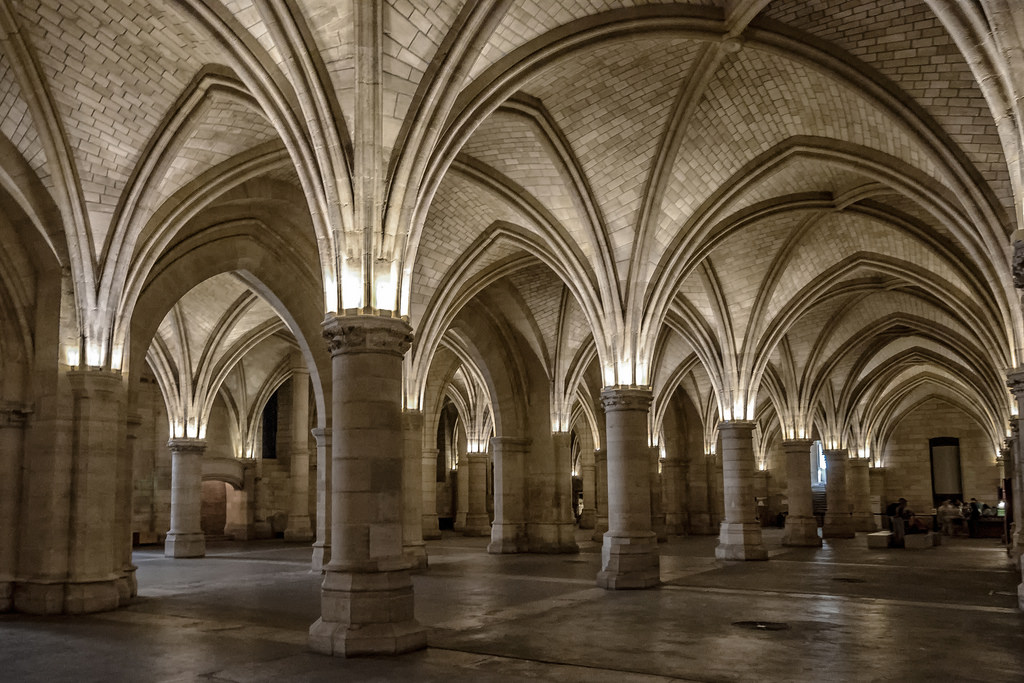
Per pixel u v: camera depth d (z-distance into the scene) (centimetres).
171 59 1415
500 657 1070
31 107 1433
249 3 1201
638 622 1341
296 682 938
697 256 2048
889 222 2220
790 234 2394
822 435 3881
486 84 1376
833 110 1734
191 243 1927
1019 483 2417
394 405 1200
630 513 1867
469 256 2350
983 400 4097
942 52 1448
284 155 1723
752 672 972
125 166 1573
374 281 1206
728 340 2648
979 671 973
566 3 1355
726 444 2631
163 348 2964
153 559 2780
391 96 1235
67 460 1565
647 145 1784
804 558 2609
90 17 1316
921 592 1723
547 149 1791
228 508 4066
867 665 1007
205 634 1270
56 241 1595
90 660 1077
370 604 1118
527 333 2986
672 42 1527
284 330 3519
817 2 1420
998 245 1630
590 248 1983
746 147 1869
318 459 2230
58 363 1573
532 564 2428
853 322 3306
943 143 1598
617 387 1923
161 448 3806
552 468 2931
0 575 1538
